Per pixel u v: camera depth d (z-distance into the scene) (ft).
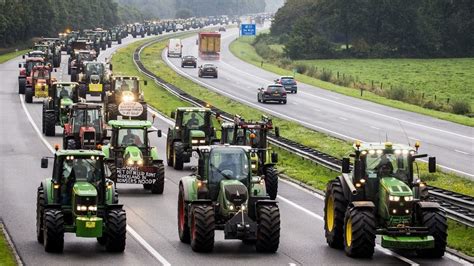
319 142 350.23
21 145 327.47
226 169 168.04
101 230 160.25
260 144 231.91
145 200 221.46
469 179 269.03
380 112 474.08
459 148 345.51
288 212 208.64
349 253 161.07
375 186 162.20
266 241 163.12
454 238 180.75
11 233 181.06
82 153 167.22
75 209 162.20
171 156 280.51
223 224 166.61
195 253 164.25
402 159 163.32
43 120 361.30
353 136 370.73
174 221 194.90
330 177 263.70
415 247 156.25
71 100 351.46
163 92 531.09
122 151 235.40
